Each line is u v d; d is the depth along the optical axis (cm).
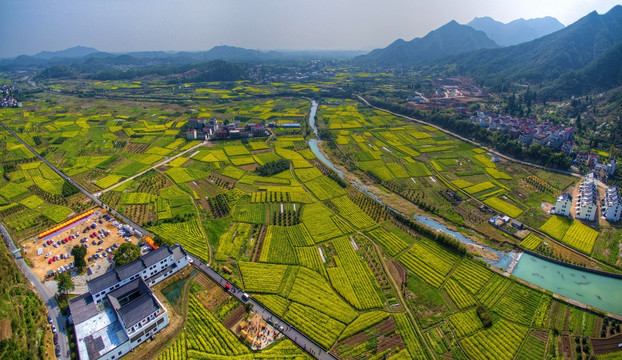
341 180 19275
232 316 10238
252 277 11738
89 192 17850
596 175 19338
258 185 18950
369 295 11100
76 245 12450
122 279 10719
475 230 14950
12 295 10281
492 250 13638
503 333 9862
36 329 9444
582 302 11188
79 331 9312
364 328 9881
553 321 10294
